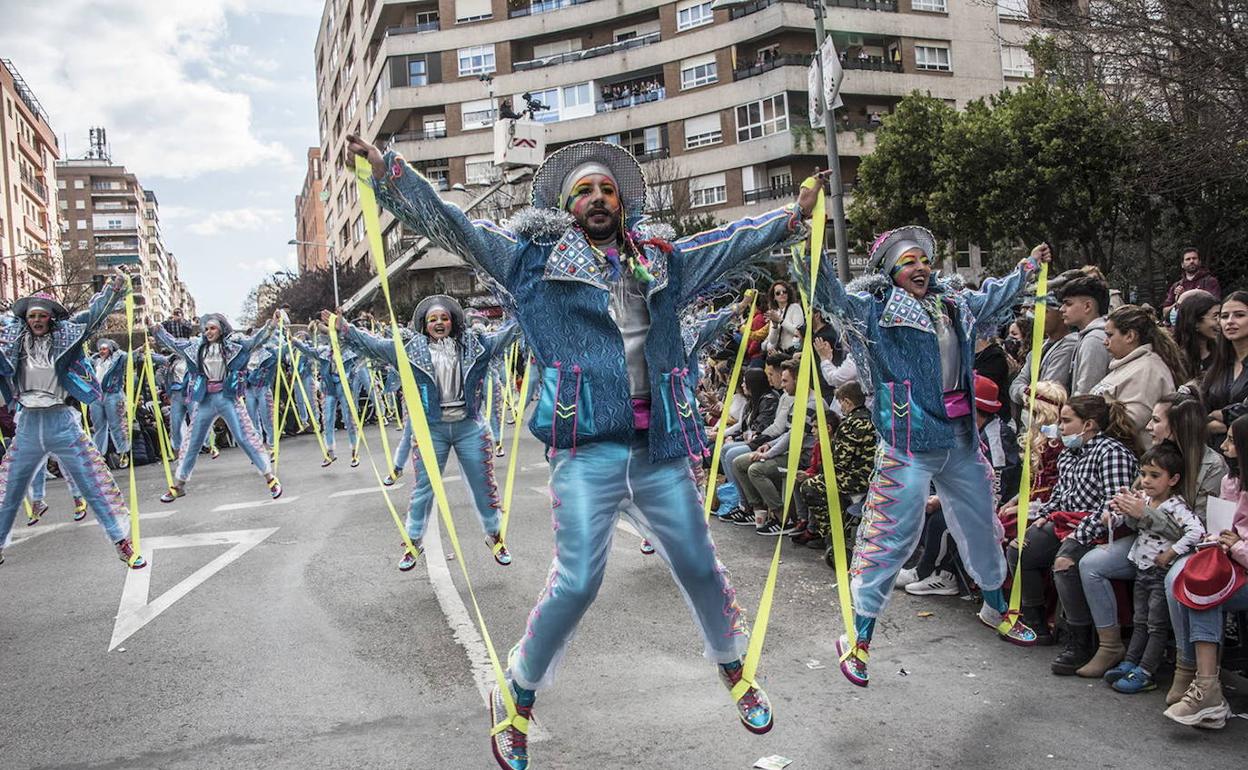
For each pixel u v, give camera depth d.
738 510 8.48
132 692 4.70
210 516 9.83
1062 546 4.74
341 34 58.16
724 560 7.10
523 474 11.89
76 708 4.52
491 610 5.89
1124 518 4.46
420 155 42.44
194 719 4.32
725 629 3.56
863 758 3.70
